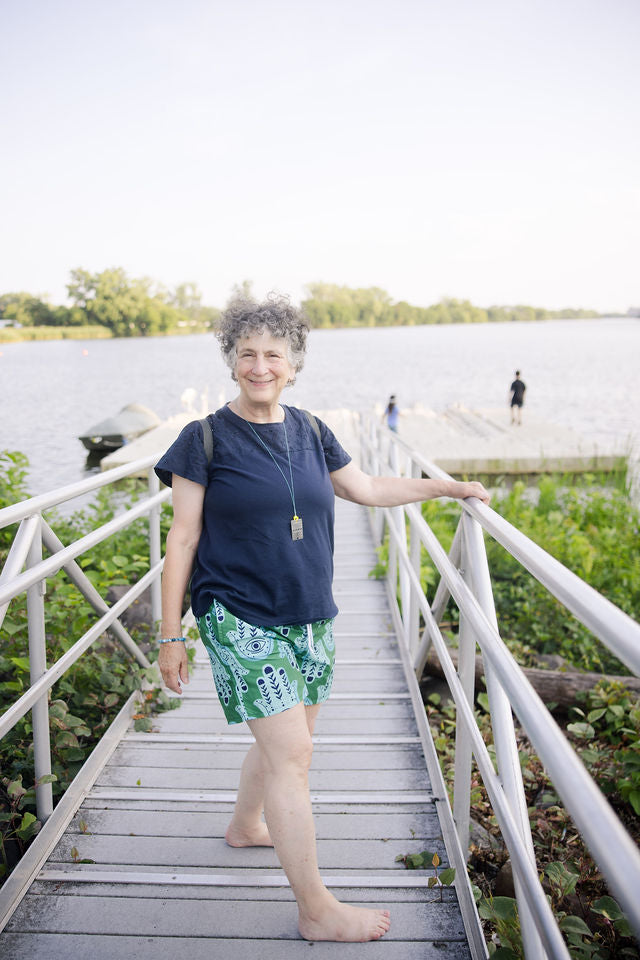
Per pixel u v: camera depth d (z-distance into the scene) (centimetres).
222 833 239
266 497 186
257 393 190
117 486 1162
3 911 199
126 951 189
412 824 246
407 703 346
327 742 306
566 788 100
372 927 190
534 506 924
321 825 245
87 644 260
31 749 283
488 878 266
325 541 197
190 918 200
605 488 1098
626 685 392
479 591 196
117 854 228
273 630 187
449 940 192
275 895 207
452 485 216
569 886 216
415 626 383
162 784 270
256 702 180
